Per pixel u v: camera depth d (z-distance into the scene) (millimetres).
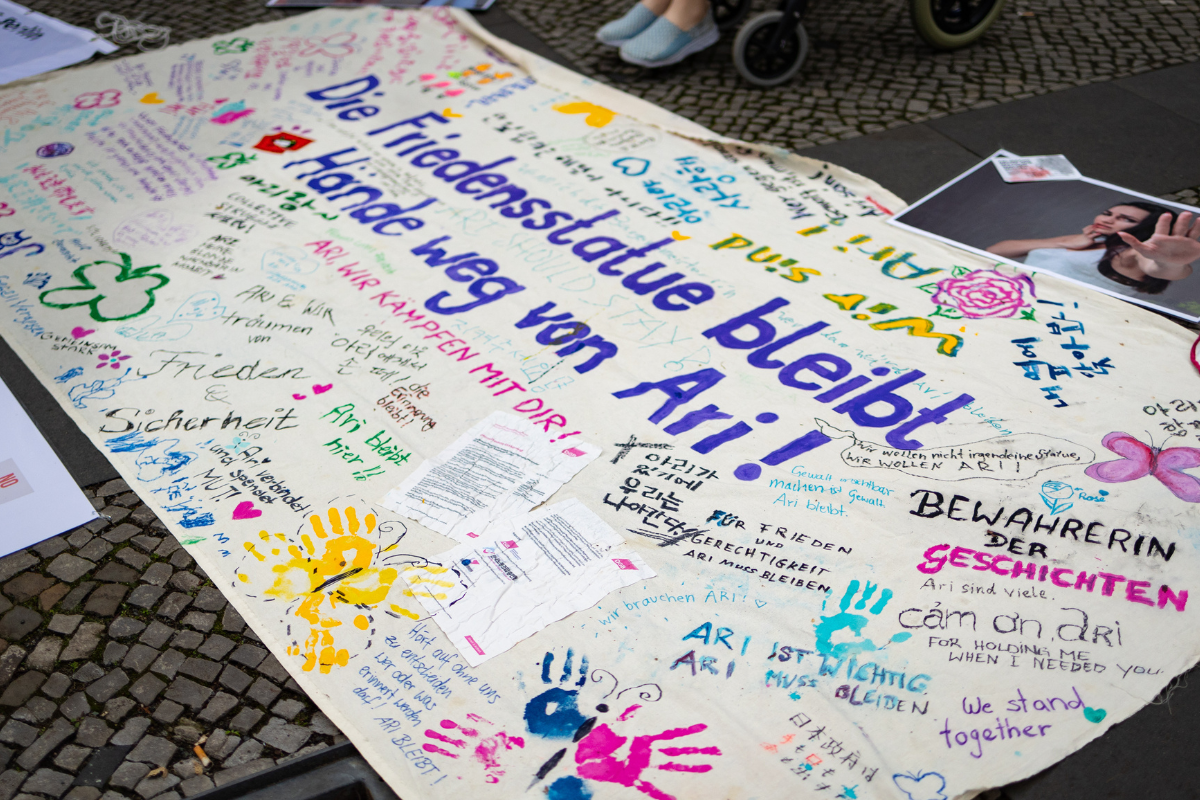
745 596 2174
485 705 1983
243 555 2326
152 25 5297
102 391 2861
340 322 3115
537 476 2500
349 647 2107
